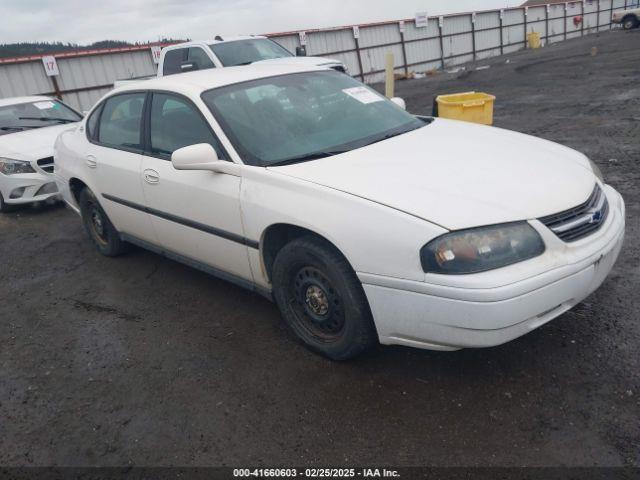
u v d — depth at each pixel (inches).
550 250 94.7
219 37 406.9
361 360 117.9
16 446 106.1
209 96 138.1
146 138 154.6
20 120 304.5
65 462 100.1
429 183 103.7
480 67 943.0
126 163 158.7
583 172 114.5
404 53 1054.4
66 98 675.4
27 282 189.3
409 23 1045.2
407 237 94.7
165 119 148.0
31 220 266.1
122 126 166.9
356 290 105.7
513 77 668.7
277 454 95.4
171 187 141.5
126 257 199.0
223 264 138.3
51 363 134.6
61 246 222.7
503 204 96.4
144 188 152.3
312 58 385.1
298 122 135.8
